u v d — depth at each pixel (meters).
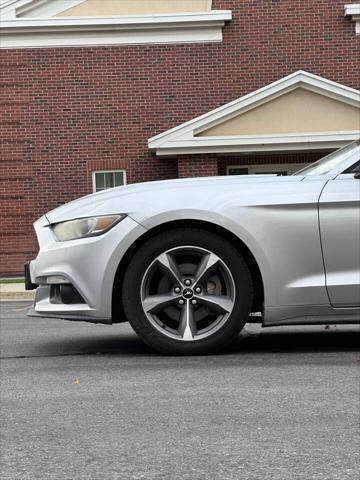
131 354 5.29
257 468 2.79
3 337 6.57
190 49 16.31
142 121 16.31
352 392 3.96
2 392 4.18
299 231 4.81
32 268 5.15
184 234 4.85
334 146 14.79
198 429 3.33
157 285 4.97
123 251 4.84
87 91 16.30
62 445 3.15
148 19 16.12
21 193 16.23
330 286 4.80
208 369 4.62
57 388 4.24
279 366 4.70
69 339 6.29
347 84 16.34
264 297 4.84
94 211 4.95
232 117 14.87
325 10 16.36
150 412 3.65
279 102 14.84
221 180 5.08
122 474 2.76
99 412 3.68
